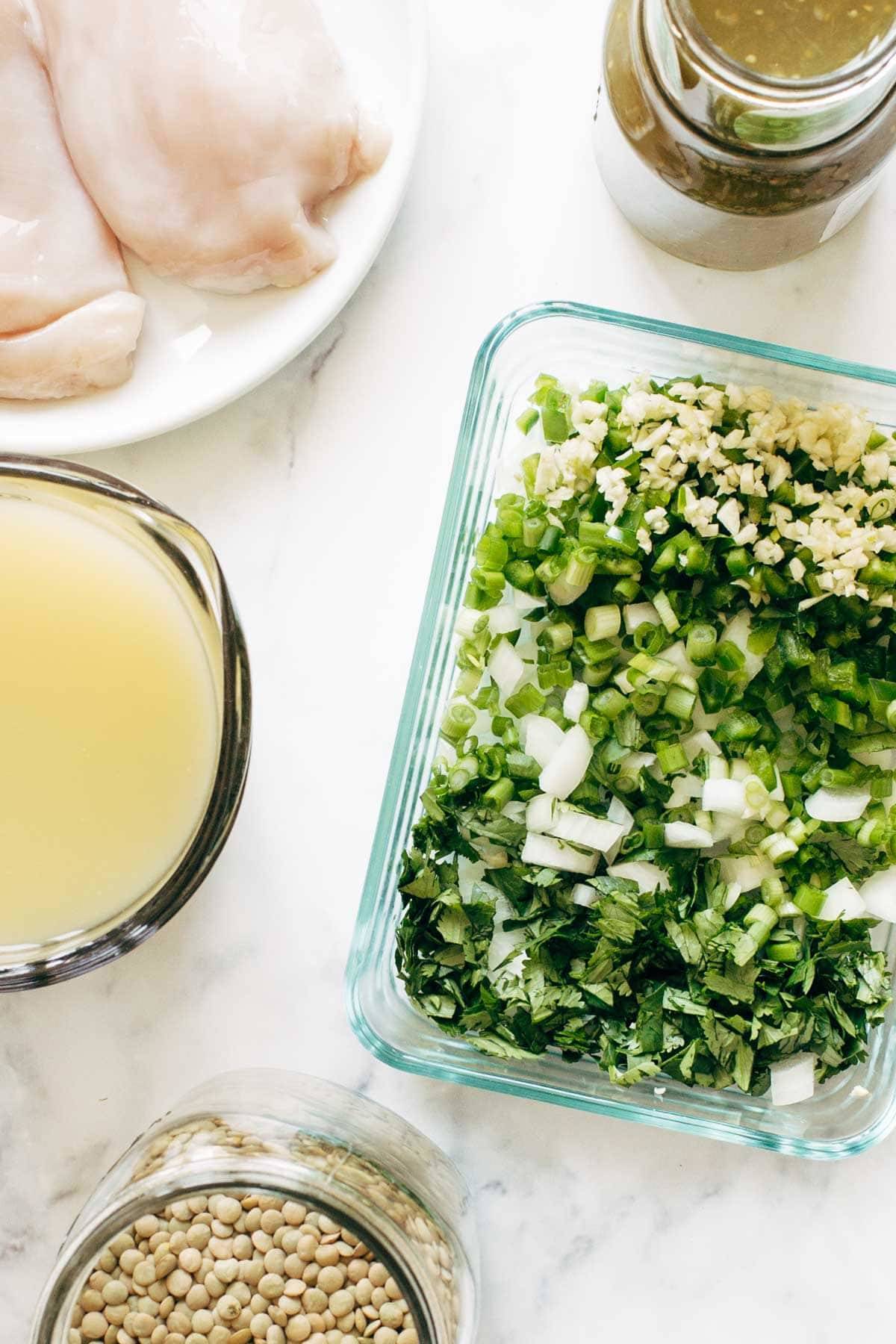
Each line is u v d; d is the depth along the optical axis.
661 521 0.44
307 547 0.47
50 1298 0.41
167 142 0.44
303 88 0.44
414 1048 0.47
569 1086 0.47
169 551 0.41
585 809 0.45
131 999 0.47
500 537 0.45
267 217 0.45
